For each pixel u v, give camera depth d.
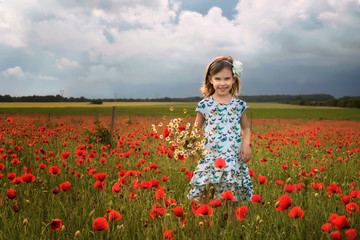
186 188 3.19
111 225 2.19
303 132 9.79
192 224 2.14
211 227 2.01
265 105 85.75
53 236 2.00
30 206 2.47
